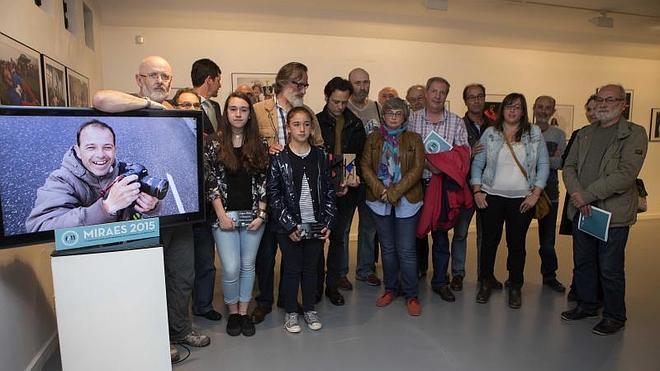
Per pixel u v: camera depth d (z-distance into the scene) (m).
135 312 1.86
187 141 2.01
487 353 2.50
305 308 2.83
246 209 2.59
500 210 3.13
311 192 2.62
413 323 2.90
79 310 1.79
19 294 2.09
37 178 1.69
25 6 2.32
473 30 5.28
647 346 2.58
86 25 4.02
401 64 5.48
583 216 2.79
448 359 2.44
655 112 6.75
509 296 3.21
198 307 2.93
